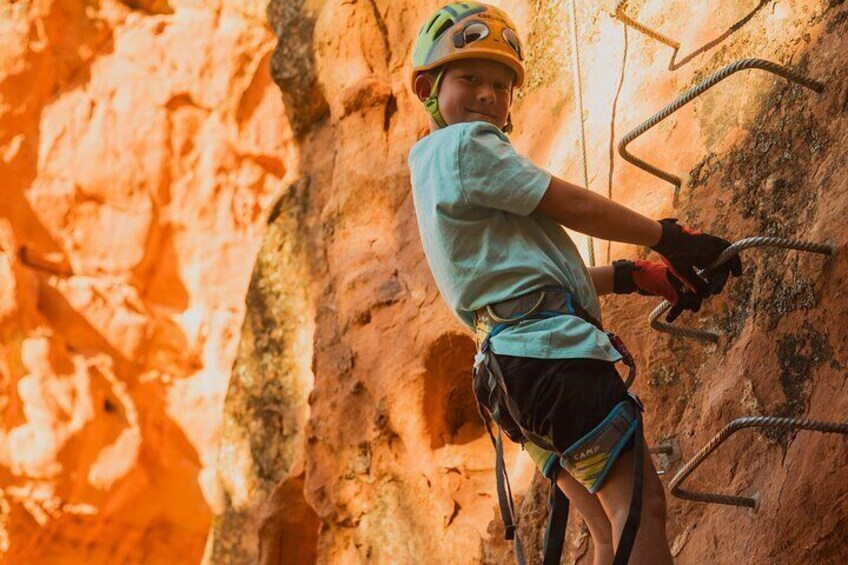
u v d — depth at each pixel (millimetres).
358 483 5414
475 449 5047
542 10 4965
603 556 2633
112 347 11383
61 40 11625
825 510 2646
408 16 6121
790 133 3375
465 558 4785
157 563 11461
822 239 2943
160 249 11555
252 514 6719
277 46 6809
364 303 5516
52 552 11250
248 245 11367
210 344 11352
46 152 11547
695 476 3283
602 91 4395
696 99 3865
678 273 2668
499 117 2746
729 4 3869
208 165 11414
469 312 2592
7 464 11062
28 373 11164
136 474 11266
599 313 2627
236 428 6828
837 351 2848
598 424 2385
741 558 2898
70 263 11500
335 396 5570
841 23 3307
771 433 3039
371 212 5898
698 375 3490
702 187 3686
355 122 6094
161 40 11500
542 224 2605
